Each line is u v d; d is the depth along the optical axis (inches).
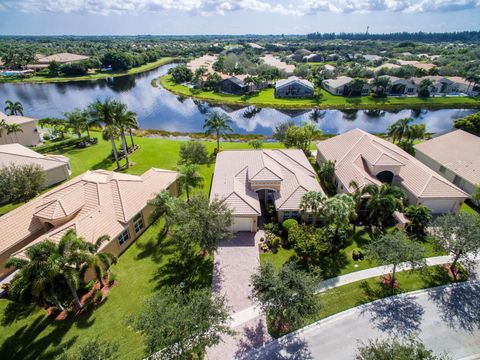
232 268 1077.1
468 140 1764.3
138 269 1074.7
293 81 3993.6
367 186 1190.3
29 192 1272.1
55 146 2164.1
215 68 5423.2
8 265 775.7
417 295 950.4
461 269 1042.1
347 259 1112.2
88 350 626.2
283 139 2208.4
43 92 4411.9
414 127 1974.7
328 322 864.3
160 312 668.7
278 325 853.2
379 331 836.0
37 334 830.5
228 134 2696.9
